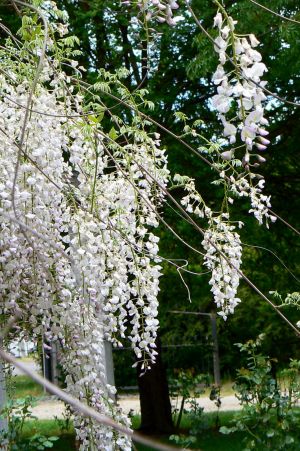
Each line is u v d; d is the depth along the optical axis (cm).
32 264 309
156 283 319
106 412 299
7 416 509
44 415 1177
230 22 216
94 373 301
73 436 810
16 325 320
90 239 298
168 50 802
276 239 902
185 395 889
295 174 893
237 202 814
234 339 1484
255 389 553
